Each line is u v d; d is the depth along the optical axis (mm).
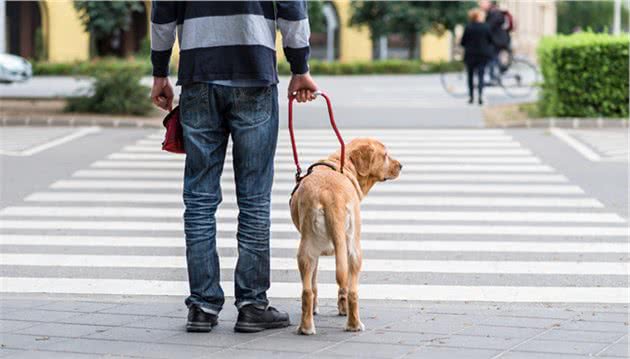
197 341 6047
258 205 6250
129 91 23422
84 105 23453
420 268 8922
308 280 6148
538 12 71125
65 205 12508
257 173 6230
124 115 23281
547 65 21547
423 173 14820
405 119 21422
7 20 51406
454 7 49156
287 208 12117
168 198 13016
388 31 49938
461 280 8438
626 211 11898
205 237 6250
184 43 6117
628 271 8789
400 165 6676
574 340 6082
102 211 12094
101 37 34375
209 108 6148
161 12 6125
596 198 12750
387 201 12570
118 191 13562
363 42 55031
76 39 50656
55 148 17906
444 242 10141
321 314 6848
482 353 5758
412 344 5961
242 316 6246
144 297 7957
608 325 6527
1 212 12039
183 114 6230
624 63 20438
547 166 15391
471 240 10234
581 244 10039
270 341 6039
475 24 24719
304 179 6211
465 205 12312
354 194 6168
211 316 6285
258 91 6164
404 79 38812
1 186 13906
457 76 37312
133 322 6598
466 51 24938
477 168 15258
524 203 12430
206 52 6070
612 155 16391
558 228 10883
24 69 34719
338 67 44594
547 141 18188
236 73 6066
